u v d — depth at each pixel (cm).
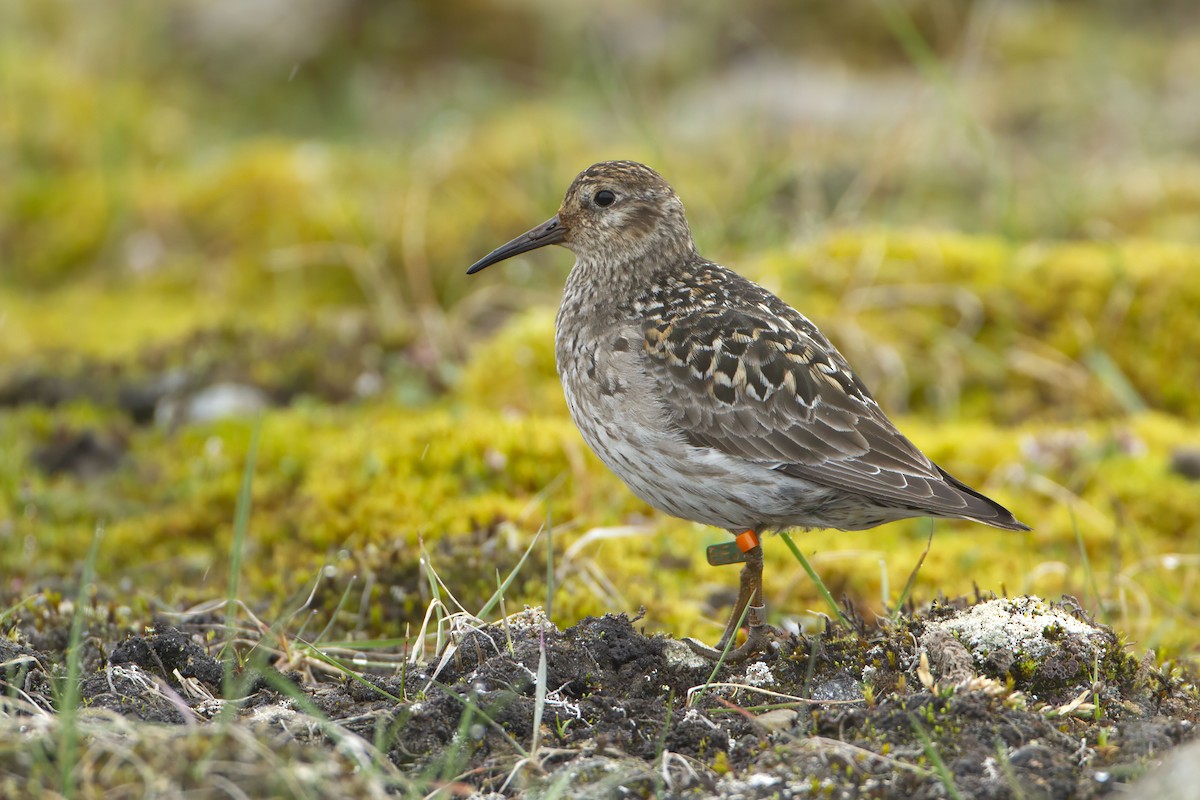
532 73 2488
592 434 935
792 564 1112
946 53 2502
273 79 2433
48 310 1680
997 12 2570
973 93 2261
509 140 1931
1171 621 1034
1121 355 1416
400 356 1449
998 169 1700
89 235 1803
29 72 2180
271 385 1417
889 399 1366
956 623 798
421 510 1126
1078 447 1255
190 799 621
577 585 1030
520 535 1070
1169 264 1476
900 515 878
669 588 1062
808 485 870
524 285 1623
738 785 680
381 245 1686
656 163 1880
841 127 2094
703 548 1116
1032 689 771
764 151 1845
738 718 750
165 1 2525
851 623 841
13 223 1828
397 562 1041
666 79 2400
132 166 1995
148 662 820
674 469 896
